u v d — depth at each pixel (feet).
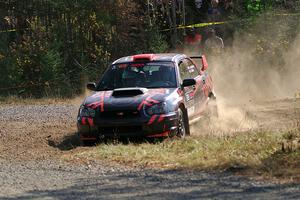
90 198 56.90
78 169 70.69
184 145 80.38
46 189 61.26
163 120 87.45
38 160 77.30
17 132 103.35
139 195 57.41
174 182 62.34
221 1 195.31
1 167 73.61
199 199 55.26
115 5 182.29
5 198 57.93
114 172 68.39
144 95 90.53
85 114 89.92
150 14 187.83
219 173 65.67
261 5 188.34
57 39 178.40
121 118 87.86
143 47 179.93
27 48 173.78
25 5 182.60
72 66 177.78
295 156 69.36
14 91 169.89
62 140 96.17
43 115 127.24
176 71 96.89
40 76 171.01
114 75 98.37
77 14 180.24
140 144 84.12
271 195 55.83
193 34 182.50
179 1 188.85
